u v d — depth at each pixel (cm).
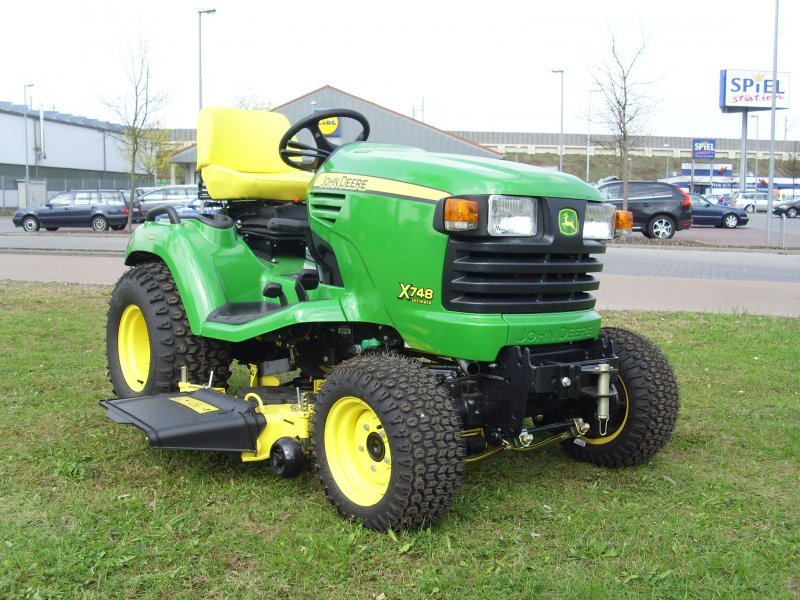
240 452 386
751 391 579
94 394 537
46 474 389
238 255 455
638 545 320
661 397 398
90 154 5734
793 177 6425
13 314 850
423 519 325
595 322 374
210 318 428
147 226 491
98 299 972
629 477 403
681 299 1008
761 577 295
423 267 348
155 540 318
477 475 402
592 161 8231
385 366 337
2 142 4872
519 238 343
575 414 416
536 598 279
